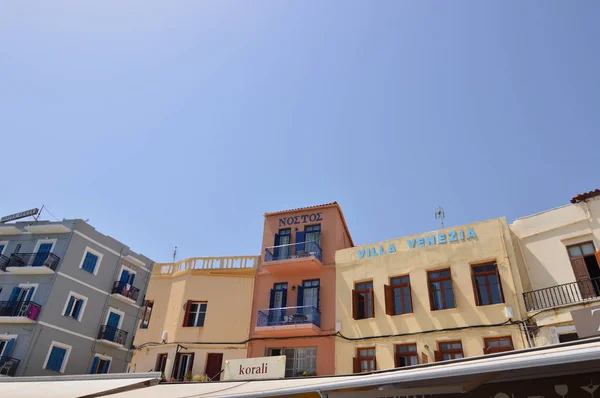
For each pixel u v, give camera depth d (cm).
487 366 598
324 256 2419
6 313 2973
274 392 870
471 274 1909
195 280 2586
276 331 2219
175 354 2364
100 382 1373
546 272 1762
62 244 3266
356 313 2127
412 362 1870
